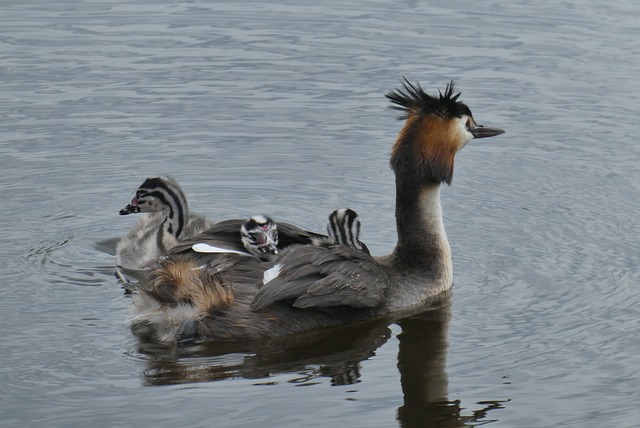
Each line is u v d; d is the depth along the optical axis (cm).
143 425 1023
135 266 1425
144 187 1511
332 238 1420
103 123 1905
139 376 1123
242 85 2066
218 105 1983
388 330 1262
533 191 1680
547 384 1127
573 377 1141
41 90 2028
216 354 1183
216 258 1288
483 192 1684
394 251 1395
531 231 1544
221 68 2141
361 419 1047
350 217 1430
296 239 1345
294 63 2159
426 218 1370
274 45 2252
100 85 2059
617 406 1084
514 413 1071
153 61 2173
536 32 2300
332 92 2031
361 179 1728
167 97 2014
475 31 2312
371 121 1923
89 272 1406
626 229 1537
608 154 1792
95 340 1202
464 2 2495
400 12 2438
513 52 2195
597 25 2330
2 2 2502
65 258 1449
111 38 2292
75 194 1659
